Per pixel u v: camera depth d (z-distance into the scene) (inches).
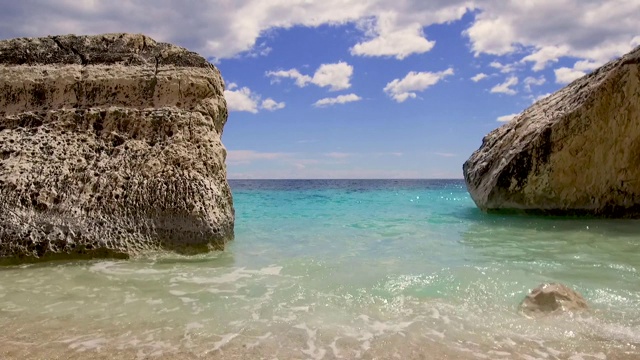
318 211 516.4
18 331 139.6
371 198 762.2
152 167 275.7
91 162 276.7
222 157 310.5
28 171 263.4
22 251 233.9
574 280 191.8
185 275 209.8
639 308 156.0
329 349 127.1
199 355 123.0
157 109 308.8
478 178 505.0
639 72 377.4
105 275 209.9
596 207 419.8
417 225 384.8
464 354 123.4
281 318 151.5
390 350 126.3
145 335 136.9
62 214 249.1
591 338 132.5
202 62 338.0
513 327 141.9
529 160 427.8
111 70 320.2
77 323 146.8
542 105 484.1
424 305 163.3
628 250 262.8
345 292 179.6
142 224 255.6
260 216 461.1
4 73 309.4
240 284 193.6
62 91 310.0
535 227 366.9
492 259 239.1
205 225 260.2
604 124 396.5
